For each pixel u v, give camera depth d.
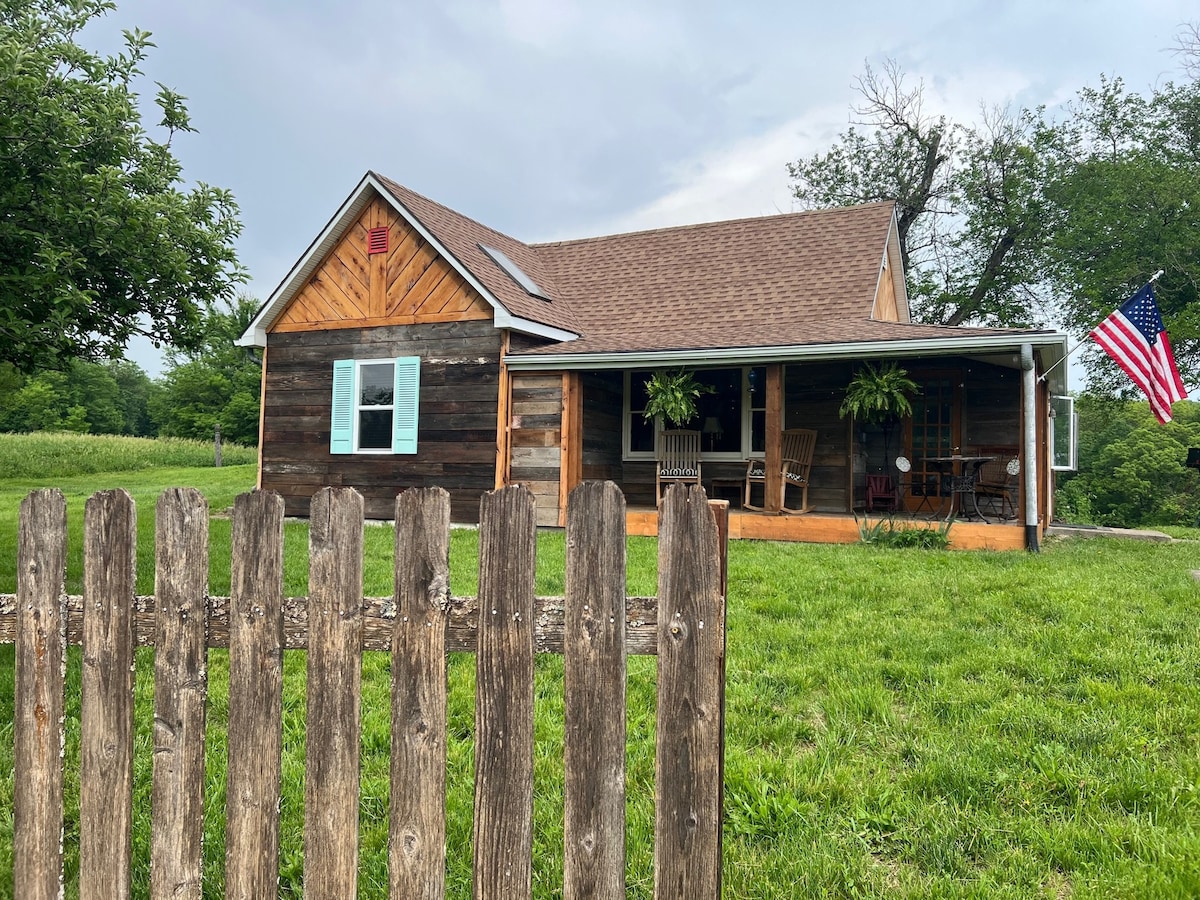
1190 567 8.98
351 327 13.95
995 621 6.11
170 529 2.11
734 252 15.76
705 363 11.86
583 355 12.14
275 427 14.43
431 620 1.92
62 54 6.96
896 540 10.76
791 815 3.12
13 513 14.75
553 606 1.87
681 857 1.79
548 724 4.00
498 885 1.88
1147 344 11.08
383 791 3.26
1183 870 2.66
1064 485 43.34
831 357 11.20
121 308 7.13
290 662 4.95
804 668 4.87
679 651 1.79
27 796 2.24
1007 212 27.14
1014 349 10.52
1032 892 2.63
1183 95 26.02
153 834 2.11
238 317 32.19
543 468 12.60
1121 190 24.16
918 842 2.93
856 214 15.56
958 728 3.95
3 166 6.08
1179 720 4.00
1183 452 41.50
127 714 2.15
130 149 7.16
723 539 1.78
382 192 13.40
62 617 2.21
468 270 12.81
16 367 7.38
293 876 2.71
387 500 13.53
